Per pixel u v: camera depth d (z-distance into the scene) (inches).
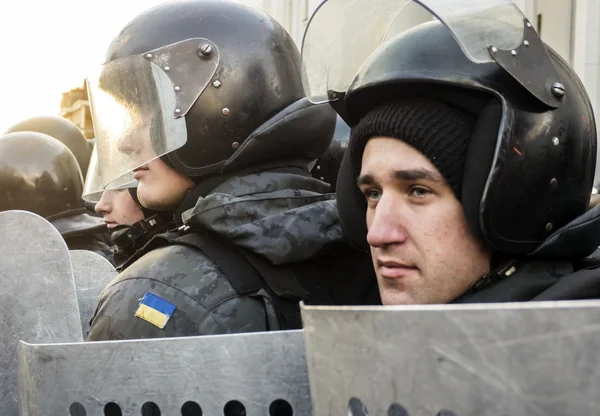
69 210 152.3
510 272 56.2
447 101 55.1
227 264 72.4
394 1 68.7
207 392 48.4
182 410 51.5
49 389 53.6
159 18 83.1
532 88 53.7
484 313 34.2
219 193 76.4
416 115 55.1
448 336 35.1
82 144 196.7
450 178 55.2
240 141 81.4
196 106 80.1
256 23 84.4
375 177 57.4
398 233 56.1
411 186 56.2
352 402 39.1
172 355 49.3
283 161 83.7
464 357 34.8
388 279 57.1
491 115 53.9
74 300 65.9
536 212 54.7
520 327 33.4
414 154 55.5
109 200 97.9
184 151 80.7
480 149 53.9
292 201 79.2
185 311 69.9
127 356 50.7
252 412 47.4
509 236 54.5
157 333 69.6
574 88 57.5
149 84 81.2
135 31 83.2
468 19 54.3
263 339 47.1
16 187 149.2
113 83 83.0
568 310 32.4
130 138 82.2
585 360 32.1
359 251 79.7
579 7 270.2
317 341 39.9
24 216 66.7
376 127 56.7
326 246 75.1
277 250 72.7
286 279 74.2
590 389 32.1
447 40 55.8
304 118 82.4
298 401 46.4
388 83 55.5
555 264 56.2
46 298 66.3
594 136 58.5
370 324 37.4
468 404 34.7
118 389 51.1
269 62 83.1
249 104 81.5
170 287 70.8
